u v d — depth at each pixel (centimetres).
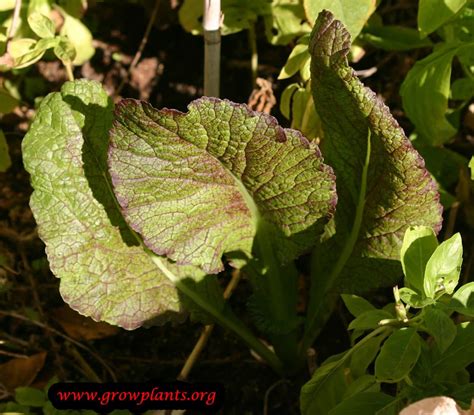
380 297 86
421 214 67
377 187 67
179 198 66
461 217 89
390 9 99
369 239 71
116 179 64
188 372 81
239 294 87
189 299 74
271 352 79
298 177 65
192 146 63
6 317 87
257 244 71
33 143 68
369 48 98
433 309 58
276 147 62
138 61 100
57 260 70
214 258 70
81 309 71
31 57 76
